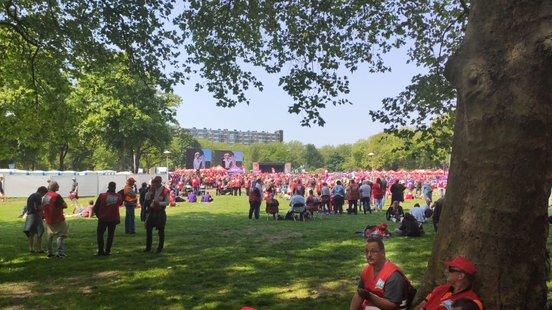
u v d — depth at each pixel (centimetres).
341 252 979
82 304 592
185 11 977
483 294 353
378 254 387
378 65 1062
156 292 652
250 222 1641
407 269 816
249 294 639
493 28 371
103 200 956
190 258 916
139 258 918
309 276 749
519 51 353
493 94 361
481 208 361
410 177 4441
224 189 3806
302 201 1697
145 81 1069
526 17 355
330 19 980
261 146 13900
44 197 937
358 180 3944
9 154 1420
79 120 1448
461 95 396
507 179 351
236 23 1021
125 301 606
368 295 367
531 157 347
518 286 346
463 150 388
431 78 950
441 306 347
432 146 973
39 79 1280
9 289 678
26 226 984
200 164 6356
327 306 575
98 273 782
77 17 986
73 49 1102
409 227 1252
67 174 3456
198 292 652
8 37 1166
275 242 1138
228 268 813
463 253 369
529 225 349
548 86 348
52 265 847
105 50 1076
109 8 945
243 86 1042
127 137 4375
